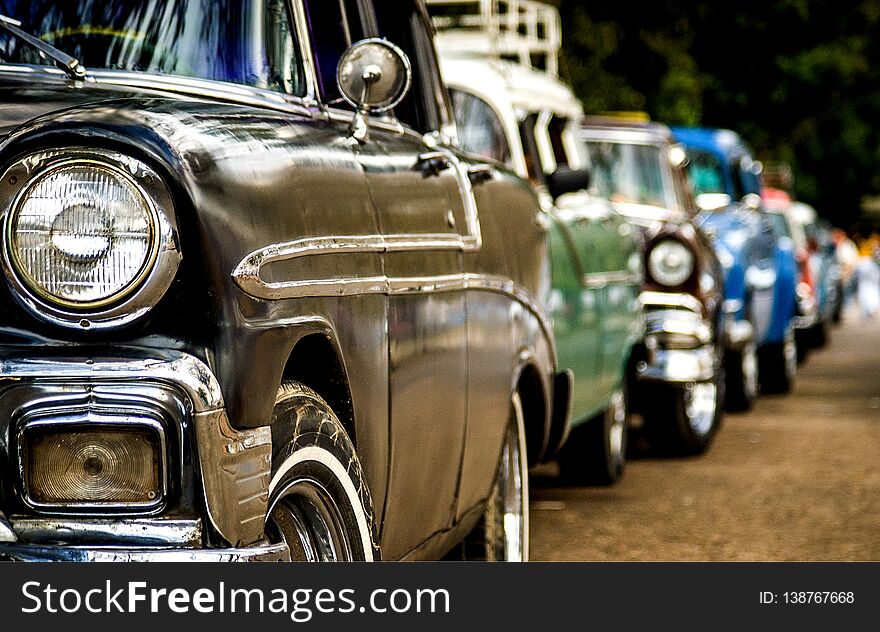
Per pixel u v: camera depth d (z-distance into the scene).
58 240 2.93
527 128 8.44
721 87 42.41
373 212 3.88
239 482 3.04
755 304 14.95
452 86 8.14
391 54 4.00
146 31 3.88
